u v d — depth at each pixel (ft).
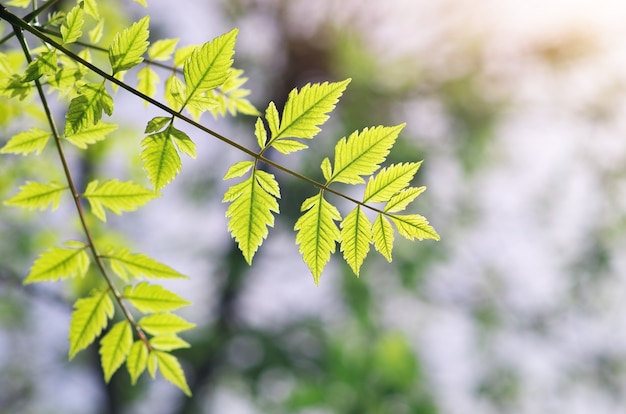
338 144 5.09
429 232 5.17
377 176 5.15
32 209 6.28
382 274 38.50
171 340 6.73
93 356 37.88
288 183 35.55
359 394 28.04
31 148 6.00
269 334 39.11
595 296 43.42
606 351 45.09
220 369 39.50
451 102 38.40
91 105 4.73
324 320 39.01
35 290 16.52
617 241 42.91
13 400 41.55
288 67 37.17
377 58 36.63
